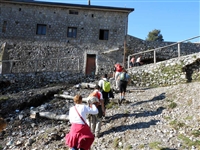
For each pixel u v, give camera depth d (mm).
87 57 22156
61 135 8156
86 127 5301
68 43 22109
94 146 6926
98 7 22125
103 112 7711
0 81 16391
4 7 22188
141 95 11609
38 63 21453
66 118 9758
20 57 21531
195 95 9297
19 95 13484
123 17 22719
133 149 6246
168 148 5996
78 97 5641
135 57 22484
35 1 21688
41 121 10109
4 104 12117
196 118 7496
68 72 18875
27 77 17219
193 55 12922
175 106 8977
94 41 22250
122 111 9398
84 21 22500
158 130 7191
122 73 10758
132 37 22953
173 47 23484
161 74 14273
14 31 21953
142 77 15250
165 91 11266
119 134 7371
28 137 8633
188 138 6430
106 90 8875
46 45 21969
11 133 9203
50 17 22359
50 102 12375
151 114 8672
